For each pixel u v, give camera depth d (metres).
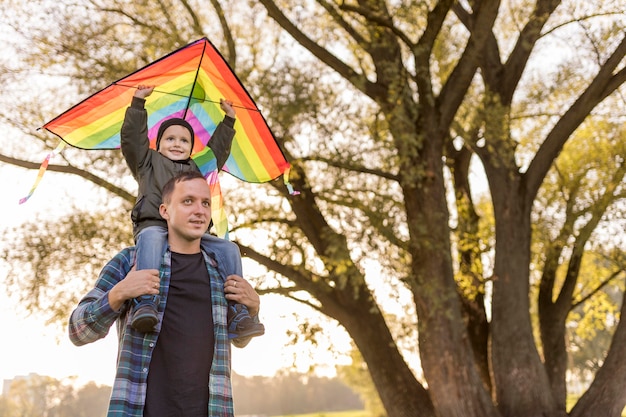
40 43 13.21
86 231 13.82
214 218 4.26
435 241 13.10
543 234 17.09
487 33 12.88
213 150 4.28
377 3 12.51
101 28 13.45
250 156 4.59
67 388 33.66
